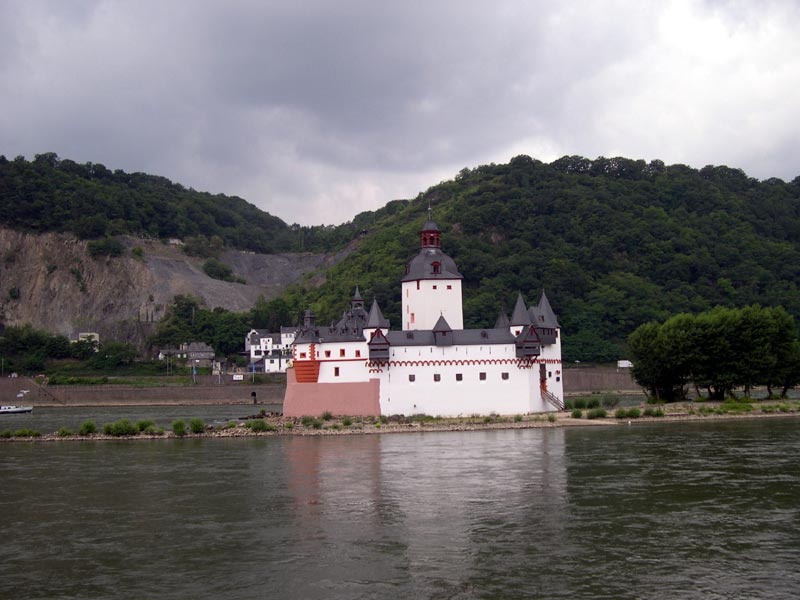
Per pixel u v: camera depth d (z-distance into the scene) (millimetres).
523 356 159375
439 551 62906
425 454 109750
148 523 73750
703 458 101375
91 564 61719
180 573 59125
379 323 158875
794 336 180500
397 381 157375
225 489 88375
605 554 61406
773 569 57594
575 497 79938
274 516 75312
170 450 123125
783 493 80250
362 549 63906
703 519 70750
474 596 53188
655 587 54344
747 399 174375
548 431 135375
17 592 55906
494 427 142250
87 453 122062
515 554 61719
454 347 158625
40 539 69000
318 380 158500
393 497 81938
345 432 140000
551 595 53125
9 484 94375
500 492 83000
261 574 58406
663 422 147375
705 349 172000
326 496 83312
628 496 79875
